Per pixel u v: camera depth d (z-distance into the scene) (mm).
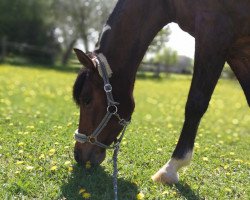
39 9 36250
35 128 5949
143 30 3936
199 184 4074
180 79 30031
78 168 4145
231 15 3736
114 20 3887
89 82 3805
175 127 7742
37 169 4070
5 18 34938
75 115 7473
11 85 13570
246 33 3826
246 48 4016
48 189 3574
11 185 3570
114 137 3980
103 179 3939
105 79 3762
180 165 3973
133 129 6582
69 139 5277
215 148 5824
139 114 9609
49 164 4250
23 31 35938
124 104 3918
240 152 5859
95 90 3814
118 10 3896
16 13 35344
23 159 4418
